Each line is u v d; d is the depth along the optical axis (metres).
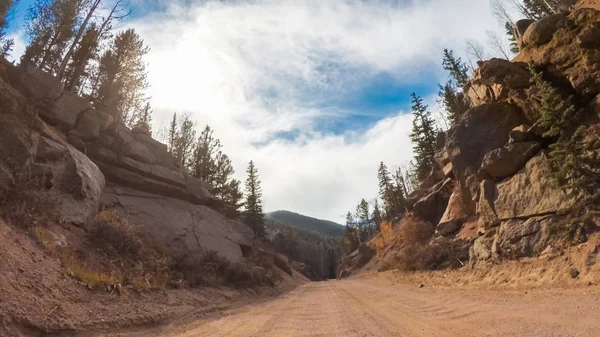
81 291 9.51
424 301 13.01
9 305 6.94
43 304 7.77
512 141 18.25
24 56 25.81
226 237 29.98
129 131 29.16
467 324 7.67
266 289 25.50
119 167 24.81
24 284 7.96
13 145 12.92
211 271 20.34
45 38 27.58
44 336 6.92
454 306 10.77
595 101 15.09
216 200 35.34
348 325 9.30
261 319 11.68
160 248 18.30
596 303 7.58
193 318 11.62
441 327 7.68
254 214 63.75
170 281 15.19
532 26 19.25
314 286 37.56
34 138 14.53
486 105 21.95
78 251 12.20
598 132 13.88
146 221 23.19
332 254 133.75
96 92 34.31
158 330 9.49
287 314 12.93
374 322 9.41
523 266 13.63
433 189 39.75
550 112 14.06
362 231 107.19
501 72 19.48
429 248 24.45
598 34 15.60
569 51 16.88
